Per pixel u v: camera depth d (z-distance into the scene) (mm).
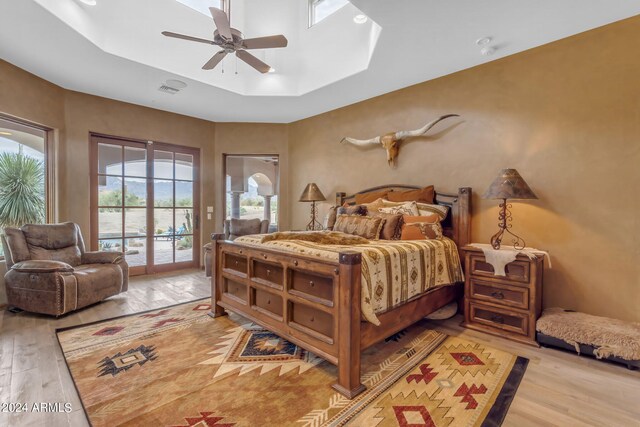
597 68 2564
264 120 5363
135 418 1580
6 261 3178
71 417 1586
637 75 2402
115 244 4555
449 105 3447
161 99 4371
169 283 4340
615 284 2498
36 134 3801
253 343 2453
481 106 3207
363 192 4242
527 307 2471
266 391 1820
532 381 1939
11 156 3543
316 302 1987
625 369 2078
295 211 5363
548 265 2635
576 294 2672
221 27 2537
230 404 1697
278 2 4031
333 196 4742
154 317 3020
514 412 1644
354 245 2383
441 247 2762
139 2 3256
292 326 2170
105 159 4434
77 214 4129
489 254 2650
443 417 1596
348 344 1787
